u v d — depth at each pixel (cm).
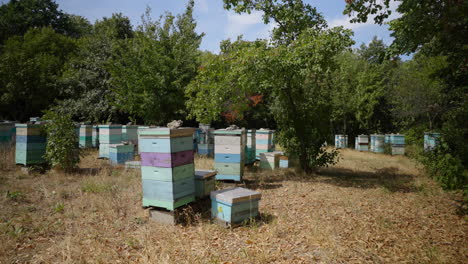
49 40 2667
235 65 838
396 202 659
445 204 639
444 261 369
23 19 3027
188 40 1639
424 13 521
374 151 1802
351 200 669
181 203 508
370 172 1092
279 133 1039
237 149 758
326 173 1055
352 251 397
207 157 1239
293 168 1084
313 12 961
